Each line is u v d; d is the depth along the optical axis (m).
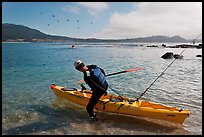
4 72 16.92
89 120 7.19
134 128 6.61
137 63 23.77
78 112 7.89
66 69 18.59
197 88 11.41
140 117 7.41
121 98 8.03
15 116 7.51
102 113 7.76
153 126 6.75
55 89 9.08
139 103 7.66
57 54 39.00
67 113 7.79
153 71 17.30
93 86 7.12
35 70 18.05
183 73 16.28
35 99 9.40
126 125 6.82
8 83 12.62
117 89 11.27
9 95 10.02
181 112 6.70
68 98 8.66
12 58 29.78
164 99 9.48
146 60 27.41
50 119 7.27
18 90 10.91
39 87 11.59
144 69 18.50
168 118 6.88
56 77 14.62
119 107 7.42
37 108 8.29
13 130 6.47
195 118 7.34
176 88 11.39
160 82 12.95
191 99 9.46
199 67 19.72
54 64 22.44
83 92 8.71
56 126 6.75
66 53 42.22
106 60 27.83
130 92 10.67
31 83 12.63
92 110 7.29
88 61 26.53
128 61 26.30
